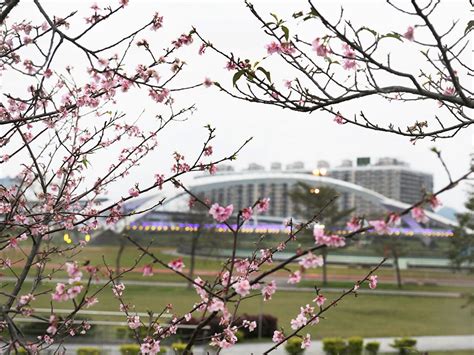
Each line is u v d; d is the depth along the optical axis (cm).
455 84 300
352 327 2706
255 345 2100
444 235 6319
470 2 319
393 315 3094
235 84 328
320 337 2425
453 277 5547
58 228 472
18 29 475
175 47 438
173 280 4038
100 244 4172
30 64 470
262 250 360
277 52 345
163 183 476
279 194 10931
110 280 391
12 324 356
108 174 508
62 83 507
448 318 3081
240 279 307
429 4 277
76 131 502
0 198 491
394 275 5594
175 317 455
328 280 4888
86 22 447
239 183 6894
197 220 4238
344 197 11525
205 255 5059
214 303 295
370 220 253
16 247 440
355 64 333
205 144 464
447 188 232
